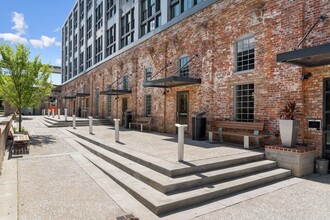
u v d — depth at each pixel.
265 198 5.01
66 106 39.19
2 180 5.83
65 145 10.42
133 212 4.29
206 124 10.79
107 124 20.27
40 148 9.69
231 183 5.47
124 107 19.03
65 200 4.77
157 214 4.19
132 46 17.50
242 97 9.56
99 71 24.42
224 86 10.17
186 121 12.31
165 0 14.09
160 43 14.24
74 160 7.94
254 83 8.96
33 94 13.20
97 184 5.71
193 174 5.61
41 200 4.74
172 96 13.34
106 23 23.84
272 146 7.29
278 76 8.05
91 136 11.70
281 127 7.31
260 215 4.22
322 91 7.03
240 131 9.39
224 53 10.20
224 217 4.14
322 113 7.04
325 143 7.05
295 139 7.18
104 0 23.92
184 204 4.51
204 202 4.76
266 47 8.42
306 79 7.36
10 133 11.27
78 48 32.97
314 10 7.20
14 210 4.23
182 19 12.38
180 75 12.76
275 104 8.15
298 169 6.60
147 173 5.65
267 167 6.78
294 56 6.15
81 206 4.50
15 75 12.37
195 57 11.66
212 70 10.67
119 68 19.78
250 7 9.12
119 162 6.81
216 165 6.12
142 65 16.38
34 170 6.76
